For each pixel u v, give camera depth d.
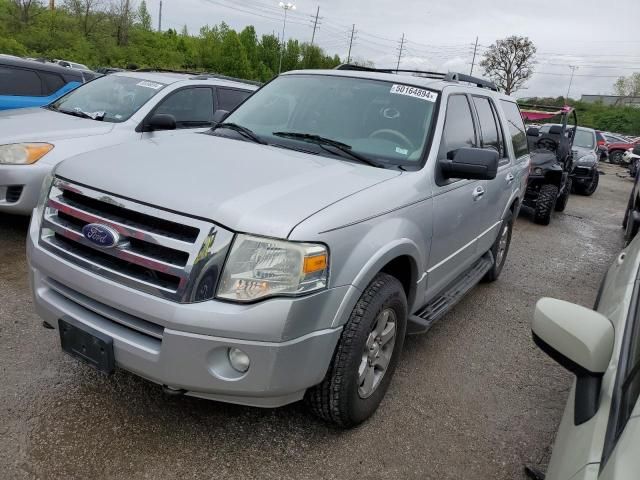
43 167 4.87
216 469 2.52
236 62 50.78
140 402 2.92
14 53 33.25
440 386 3.52
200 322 2.19
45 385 2.98
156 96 5.95
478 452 2.90
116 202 2.42
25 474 2.35
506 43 62.09
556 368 3.98
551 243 8.29
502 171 4.71
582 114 66.56
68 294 2.55
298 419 2.94
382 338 2.89
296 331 2.28
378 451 2.78
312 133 3.47
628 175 23.27
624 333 1.91
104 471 2.43
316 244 2.30
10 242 5.00
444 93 3.70
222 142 3.30
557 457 1.74
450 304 3.80
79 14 41.94
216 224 2.25
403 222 2.86
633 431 1.37
